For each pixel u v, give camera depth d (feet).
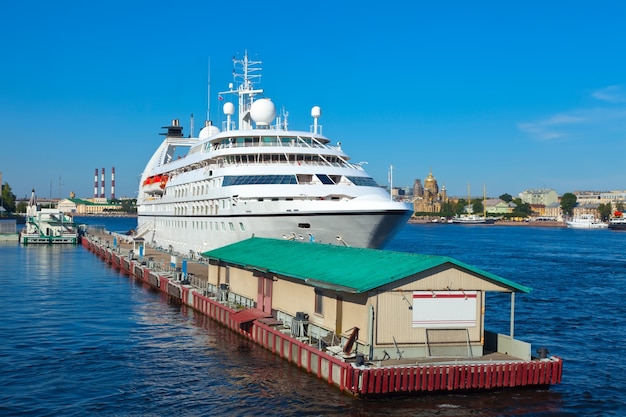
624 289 251.19
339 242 199.21
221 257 166.50
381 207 192.54
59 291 229.66
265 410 100.78
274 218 202.90
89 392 110.73
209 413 100.42
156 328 162.40
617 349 146.82
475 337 110.11
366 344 106.01
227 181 221.46
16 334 154.20
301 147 227.40
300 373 117.29
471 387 103.14
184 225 281.74
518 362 104.99
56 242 476.13
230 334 153.99
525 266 345.51
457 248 500.33
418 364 102.32
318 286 113.09
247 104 280.31
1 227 549.54
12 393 109.81
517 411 100.12
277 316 140.77
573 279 284.61
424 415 96.53
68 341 147.64
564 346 149.69
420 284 107.14
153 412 101.14
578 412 101.65
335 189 211.41
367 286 103.55
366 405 99.55
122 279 266.57
